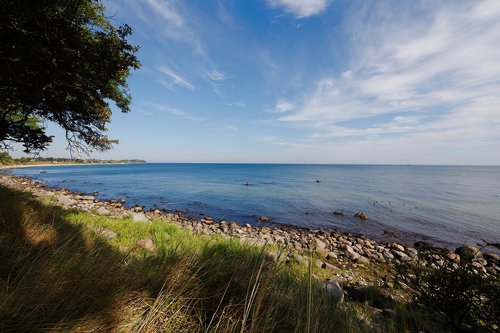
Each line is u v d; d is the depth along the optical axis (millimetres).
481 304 2812
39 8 4105
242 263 2904
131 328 1736
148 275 2506
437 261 3410
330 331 2029
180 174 75188
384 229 15219
